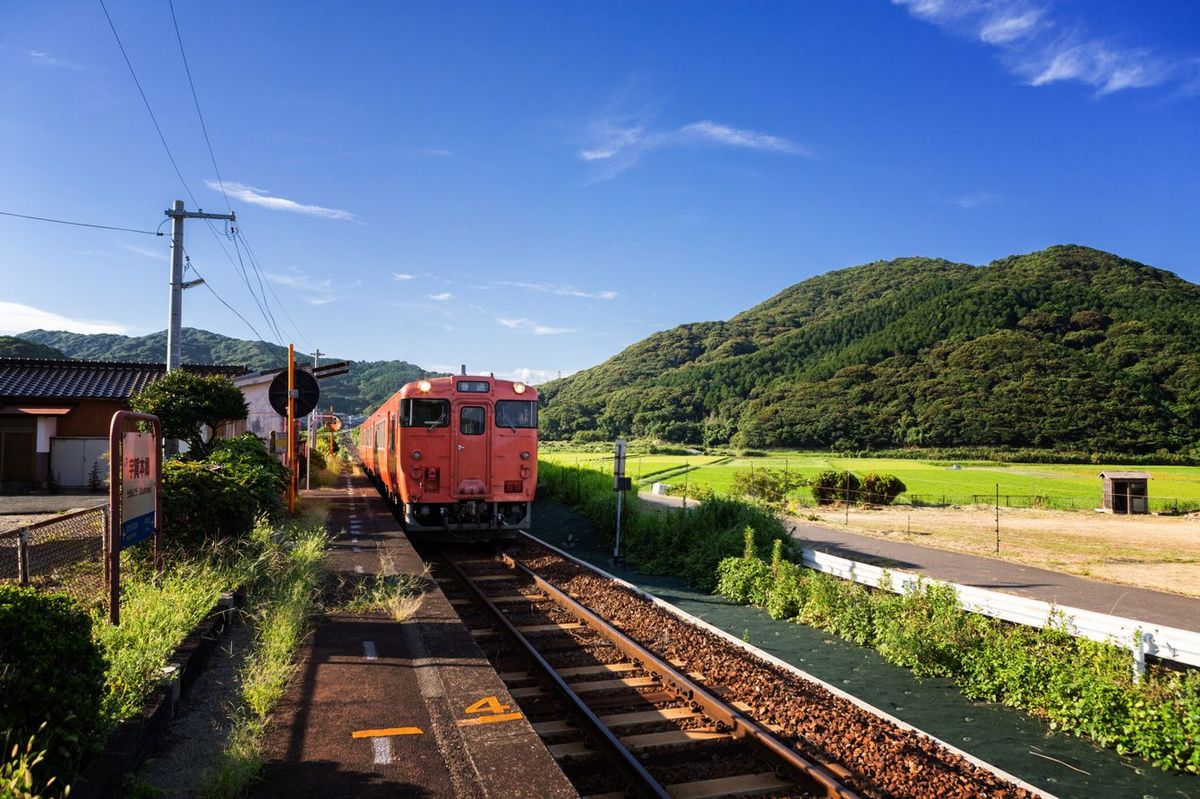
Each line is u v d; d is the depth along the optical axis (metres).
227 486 9.09
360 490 23.14
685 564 13.94
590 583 12.05
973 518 21.88
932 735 6.68
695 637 9.02
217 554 8.39
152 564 7.45
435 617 7.73
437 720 5.00
